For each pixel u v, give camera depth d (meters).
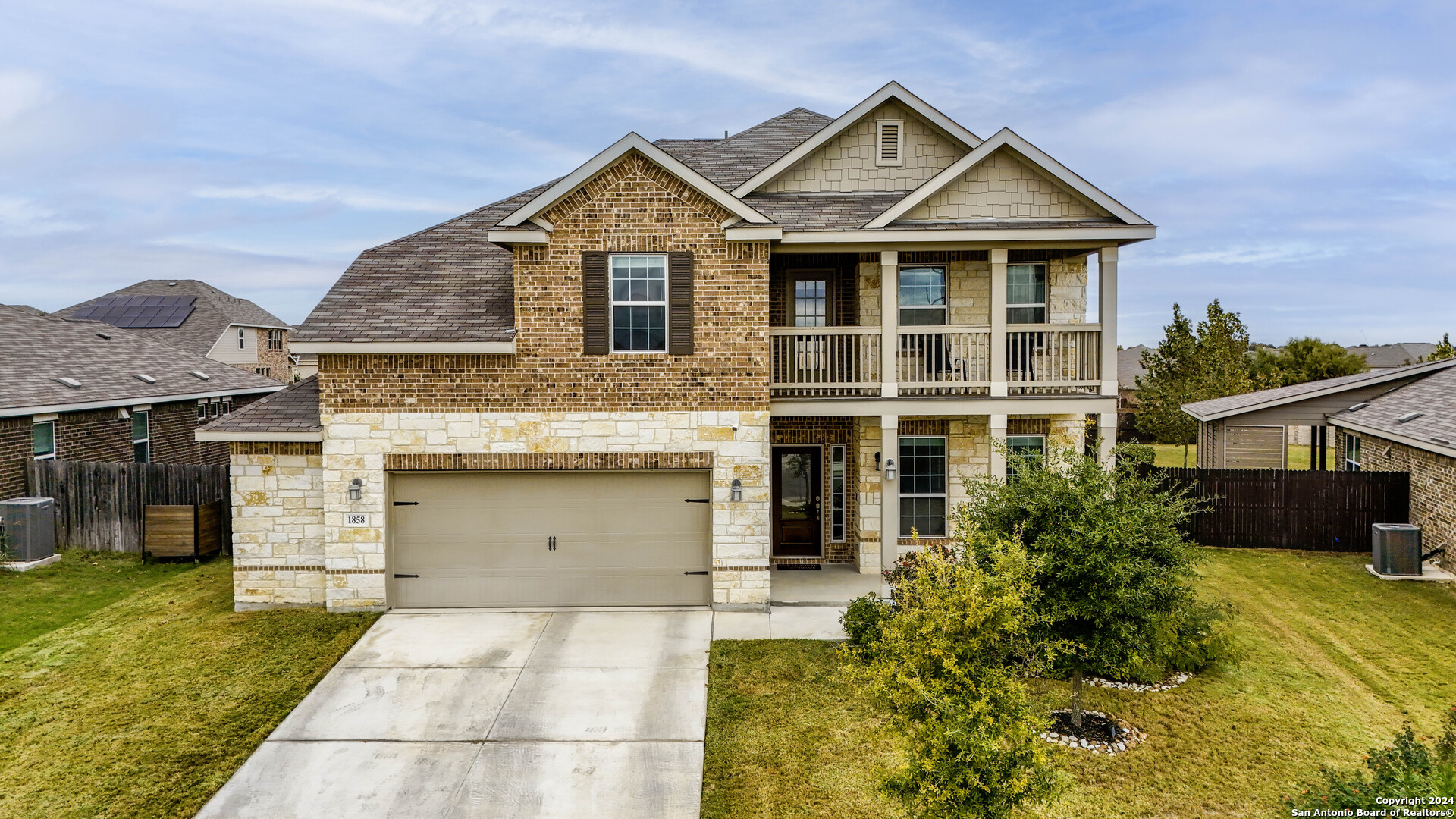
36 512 14.34
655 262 11.56
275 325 45.59
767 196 13.97
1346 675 9.56
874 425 13.45
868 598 9.89
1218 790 7.15
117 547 15.15
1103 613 7.44
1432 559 13.95
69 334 20.91
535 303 11.48
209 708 8.84
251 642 10.66
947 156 14.17
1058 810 6.87
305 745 8.12
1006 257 12.30
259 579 11.98
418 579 11.88
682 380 11.61
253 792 7.34
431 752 8.02
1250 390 27.44
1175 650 8.94
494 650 10.42
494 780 7.54
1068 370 13.55
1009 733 5.78
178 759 7.82
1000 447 8.86
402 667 9.93
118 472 15.10
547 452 11.62
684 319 11.55
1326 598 12.40
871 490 13.55
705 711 8.77
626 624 11.30
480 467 11.62
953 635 6.12
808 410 12.27
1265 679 9.45
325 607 11.97
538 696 9.16
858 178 14.18
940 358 13.62
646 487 11.88
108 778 7.48
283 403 12.35
